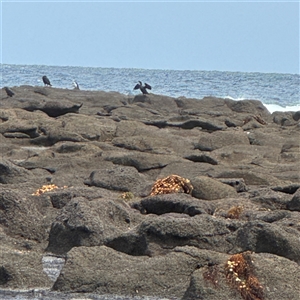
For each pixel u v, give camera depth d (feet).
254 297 100.83
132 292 105.81
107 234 121.49
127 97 409.28
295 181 192.85
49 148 234.79
